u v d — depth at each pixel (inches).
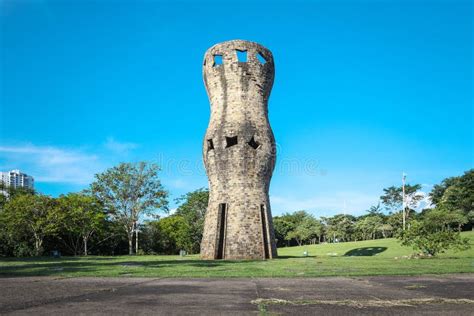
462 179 3400.6
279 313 306.2
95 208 2423.7
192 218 2989.7
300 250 2358.5
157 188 2603.3
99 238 2650.1
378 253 1712.6
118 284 506.0
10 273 679.7
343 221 4485.7
